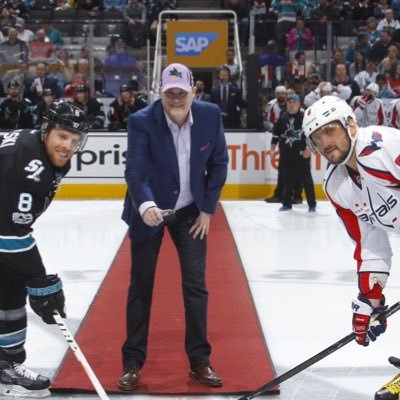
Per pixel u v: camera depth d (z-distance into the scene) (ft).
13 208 11.48
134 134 13.03
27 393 12.92
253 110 37.60
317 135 10.25
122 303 18.44
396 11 49.24
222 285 20.30
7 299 12.71
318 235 27.99
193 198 13.23
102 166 37.29
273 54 40.93
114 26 45.42
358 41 42.37
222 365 14.24
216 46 43.78
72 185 37.37
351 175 10.74
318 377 13.78
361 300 11.20
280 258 24.06
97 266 22.72
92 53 38.93
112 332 16.17
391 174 10.22
